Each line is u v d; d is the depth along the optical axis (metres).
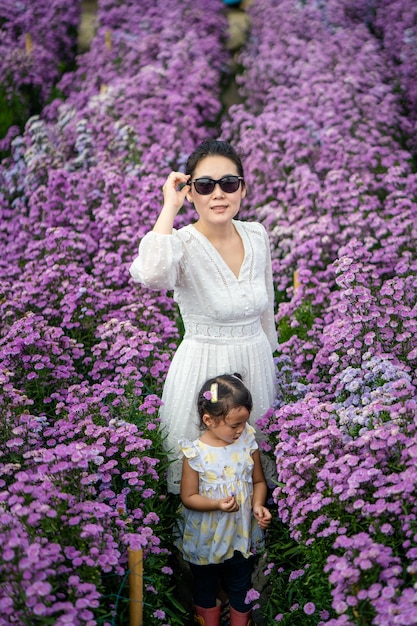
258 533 3.24
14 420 3.26
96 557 2.54
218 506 3.03
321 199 5.46
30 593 2.27
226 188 3.14
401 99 7.29
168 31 8.88
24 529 2.58
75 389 3.52
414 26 8.28
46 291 4.43
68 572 2.57
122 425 3.23
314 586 2.82
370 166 5.88
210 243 3.21
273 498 3.14
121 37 9.12
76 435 3.29
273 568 3.12
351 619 2.44
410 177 5.40
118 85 7.56
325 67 7.76
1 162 7.04
